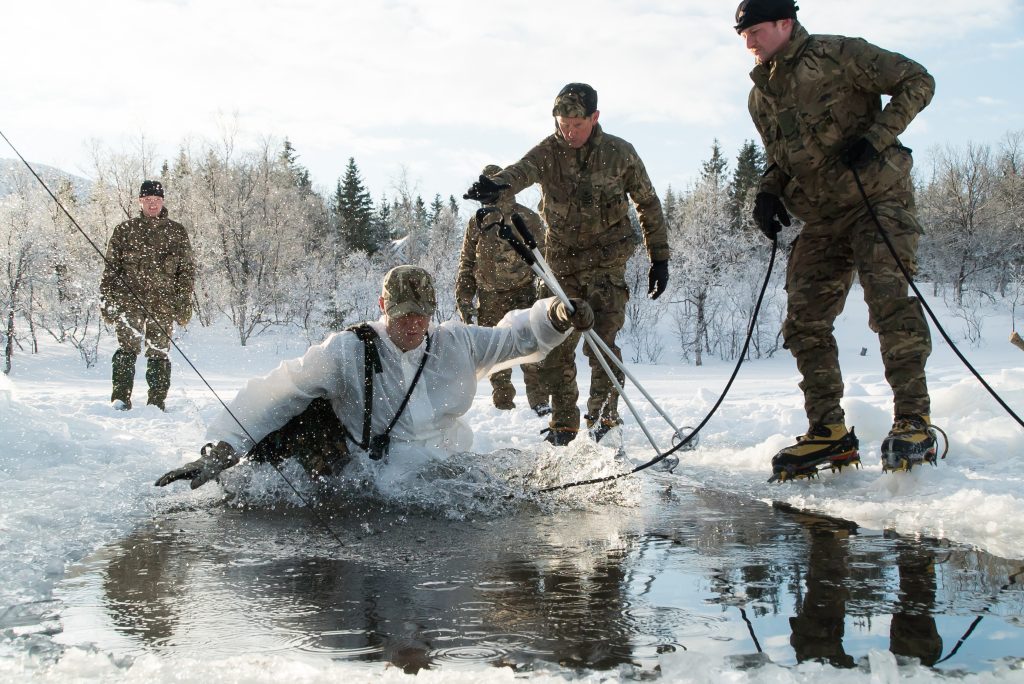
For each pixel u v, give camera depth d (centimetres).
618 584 263
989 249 4503
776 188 484
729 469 502
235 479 404
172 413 856
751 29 454
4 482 402
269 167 3766
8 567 279
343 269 3962
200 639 216
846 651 204
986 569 276
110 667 194
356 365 406
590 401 611
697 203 3381
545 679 185
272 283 3209
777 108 459
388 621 229
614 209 590
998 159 4956
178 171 3906
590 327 432
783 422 652
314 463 404
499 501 392
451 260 3769
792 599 245
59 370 2000
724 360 2955
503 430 712
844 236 471
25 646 211
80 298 2236
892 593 250
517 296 855
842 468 470
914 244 444
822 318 472
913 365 433
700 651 204
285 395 401
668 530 341
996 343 2908
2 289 2123
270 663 195
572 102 564
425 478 402
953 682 181
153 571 280
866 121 450
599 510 381
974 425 537
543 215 603
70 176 3422
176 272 908
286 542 320
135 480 422
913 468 420
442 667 196
